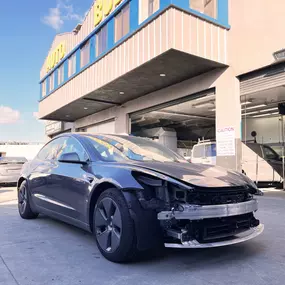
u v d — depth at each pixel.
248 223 3.50
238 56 9.81
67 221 4.25
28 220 5.47
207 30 9.70
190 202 3.04
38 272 3.00
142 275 2.93
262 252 3.65
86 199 3.73
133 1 11.27
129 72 10.87
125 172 3.34
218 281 2.80
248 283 2.77
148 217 3.04
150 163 3.66
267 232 4.62
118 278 2.85
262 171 10.41
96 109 17.33
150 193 3.12
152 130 18.48
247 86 9.71
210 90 10.93
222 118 10.18
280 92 10.19
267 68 9.16
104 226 3.43
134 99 14.70
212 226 3.10
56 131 24.05
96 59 13.01
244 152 10.02
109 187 3.49
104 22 13.27
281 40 8.66
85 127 20.11
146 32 9.96
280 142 14.93
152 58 9.59
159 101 13.05
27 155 31.39
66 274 2.95
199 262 3.29
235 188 3.34
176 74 11.09
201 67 10.36
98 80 12.88
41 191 4.93
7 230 4.70
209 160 10.97
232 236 3.29
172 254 3.54
